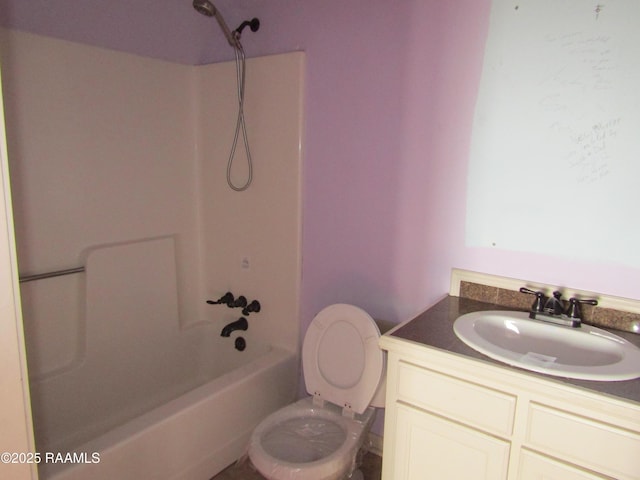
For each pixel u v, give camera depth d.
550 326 1.35
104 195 1.98
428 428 1.24
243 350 2.34
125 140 2.03
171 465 1.61
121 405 2.11
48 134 1.76
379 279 1.86
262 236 2.18
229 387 1.81
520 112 1.43
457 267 1.64
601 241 1.35
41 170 1.76
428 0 1.56
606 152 1.31
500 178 1.50
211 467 1.78
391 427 1.32
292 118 1.97
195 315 2.49
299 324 2.14
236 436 1.88
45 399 1.83
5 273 1.04
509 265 1.53
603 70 1.29
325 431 1.68
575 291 1.41
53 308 1.86
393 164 1.74
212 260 2.42
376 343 1.61
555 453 1.06
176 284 2.32
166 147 2.22
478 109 1.51
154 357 2.24
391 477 1.35
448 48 1.54
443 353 1.17
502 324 1.42
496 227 1.53
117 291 2.05
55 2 1.72
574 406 1.01
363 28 1.73
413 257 1.75
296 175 2.01
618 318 1.34
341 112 1.84
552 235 1.43
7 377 1.07
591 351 1.28
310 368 1.77
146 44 2.06
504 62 1.44
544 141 1.40
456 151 1.58
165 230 2.27
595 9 1.27
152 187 2.18
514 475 1.13
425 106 1.62
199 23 2.25
